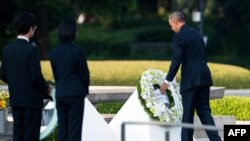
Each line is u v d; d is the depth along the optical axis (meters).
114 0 56.53
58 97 16.03
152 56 69.56
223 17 76.44
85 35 74.88
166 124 13.29
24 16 16.02
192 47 17.58
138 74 32.50
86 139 18.30
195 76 17.53
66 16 55.56
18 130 16.09
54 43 66.25
